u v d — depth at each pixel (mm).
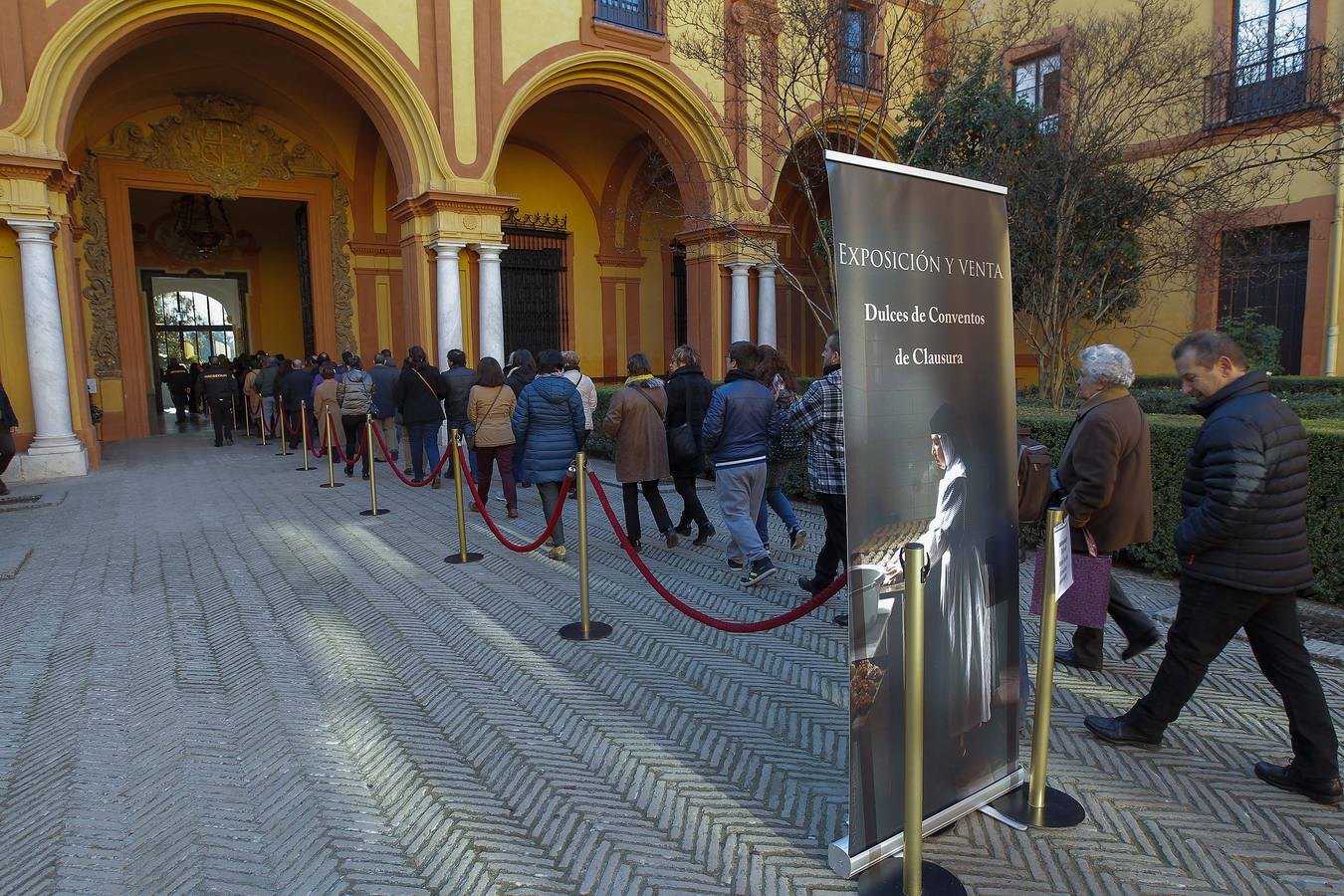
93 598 5578
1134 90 11391
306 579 6043
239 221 21531
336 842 2758
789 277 11938
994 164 10406
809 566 6199
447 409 10414
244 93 16234
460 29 12914
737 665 4340
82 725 3680
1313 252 12625
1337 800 2906
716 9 12016
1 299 10586
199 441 15703
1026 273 10797
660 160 18328
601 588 5777
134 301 16047
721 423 5605
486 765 3297
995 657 2889
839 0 9898
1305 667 2920
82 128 14828
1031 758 2822
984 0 12133
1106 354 3600
